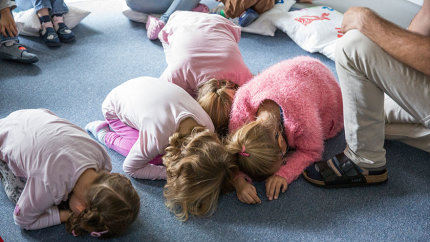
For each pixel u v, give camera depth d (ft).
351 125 3.95
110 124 5.00
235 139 3.85
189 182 3.63
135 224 3.98
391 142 5.09
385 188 4.45
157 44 7.04
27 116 4.00
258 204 4.24
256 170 3.87
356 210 4.19
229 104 4.49
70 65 6.33
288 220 4.07
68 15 7.11
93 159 3.76
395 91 3.49
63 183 3.53
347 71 3.62
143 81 4.63
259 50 6.89
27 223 3.70
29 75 6.04
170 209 4.13
